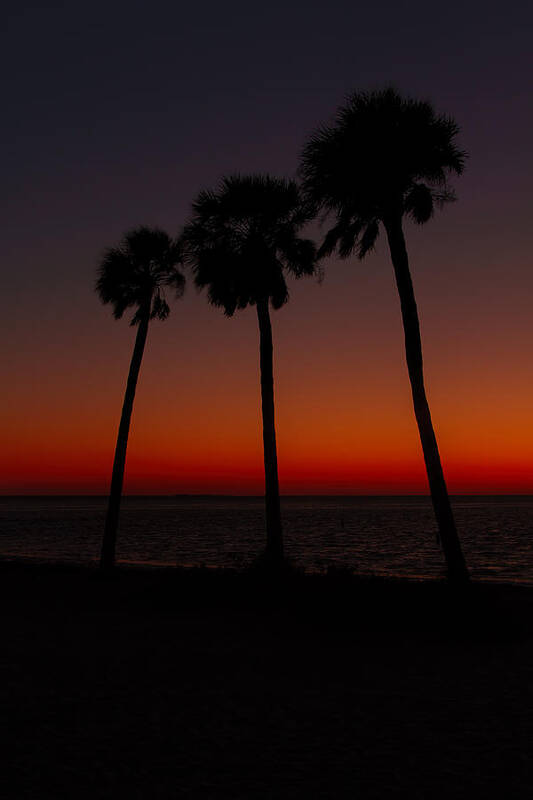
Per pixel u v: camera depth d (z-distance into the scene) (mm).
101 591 21078
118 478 26109
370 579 17562
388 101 17906
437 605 14930
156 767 6395
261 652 12102
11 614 16750
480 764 6445
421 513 161375
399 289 17891
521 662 11195
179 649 12398
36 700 8922
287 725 7766
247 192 23953
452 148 18203
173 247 27938
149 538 67938
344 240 20047
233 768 6367
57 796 5676
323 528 88500
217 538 67938
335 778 6098
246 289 23859
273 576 19391
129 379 26844
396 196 18219
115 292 27875
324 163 17875
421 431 16953
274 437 23125
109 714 8250
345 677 10227
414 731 7516
